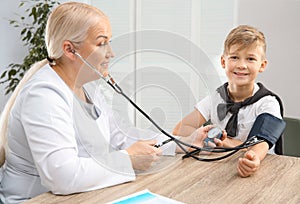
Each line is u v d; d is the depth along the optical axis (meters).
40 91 1.06
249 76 1.62
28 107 1.06
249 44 1.59
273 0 2.68
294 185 1.06
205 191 1.00
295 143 1.77
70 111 1.08
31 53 3.23
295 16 2.63
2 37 3.66
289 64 2.70
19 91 1.22
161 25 3.31
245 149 1.34
